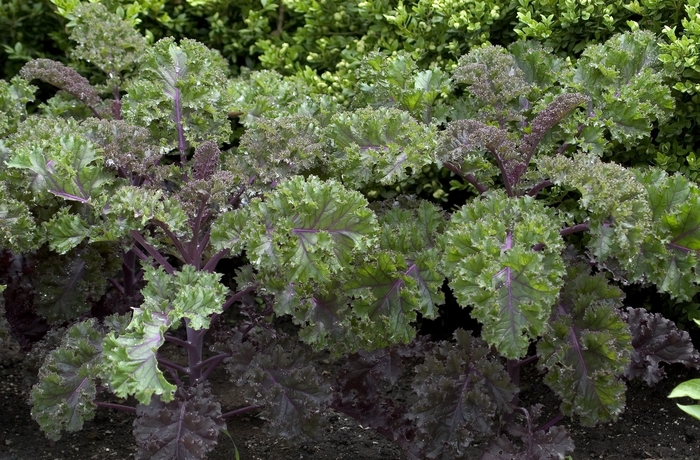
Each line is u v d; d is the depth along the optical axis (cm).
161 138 237
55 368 216
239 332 238
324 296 220
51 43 303
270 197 213
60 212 221
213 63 252
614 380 212
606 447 234
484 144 221
